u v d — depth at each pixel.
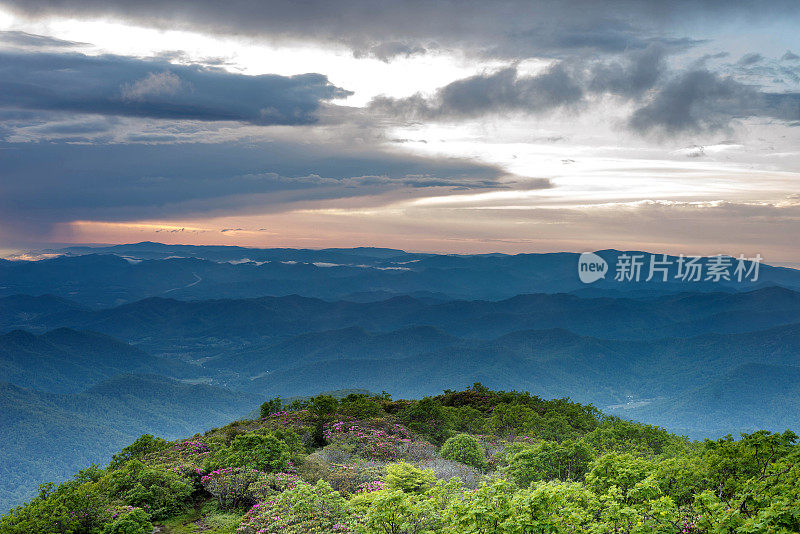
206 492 26.19
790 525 13.16
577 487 19.56
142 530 20.77
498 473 28.69
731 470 20.42
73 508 21.28
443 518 16.20
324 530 19.34
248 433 28.78
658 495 15.90
